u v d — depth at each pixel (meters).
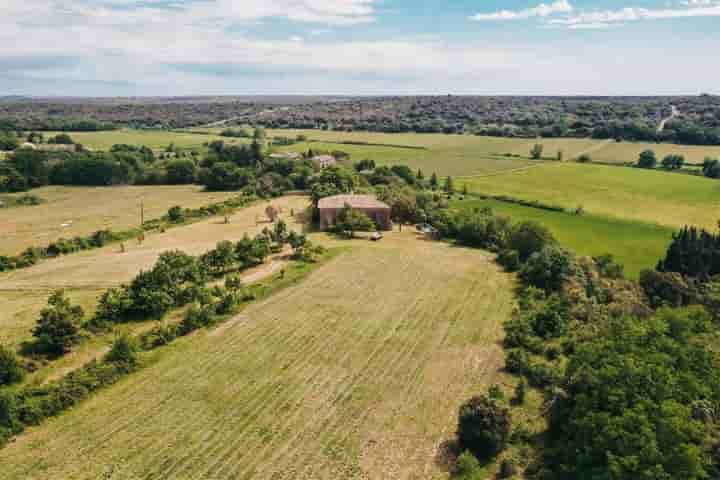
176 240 87.06
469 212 93.31
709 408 31.09
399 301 60.75
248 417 38.34
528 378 44.00
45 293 62.62
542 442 35.72
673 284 60.62
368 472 32.81
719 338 42.94
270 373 44.59
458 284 66.69
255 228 95.06
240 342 50.22
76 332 49.06
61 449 34.78
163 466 33.12
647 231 90.75
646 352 35.25
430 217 98.06
